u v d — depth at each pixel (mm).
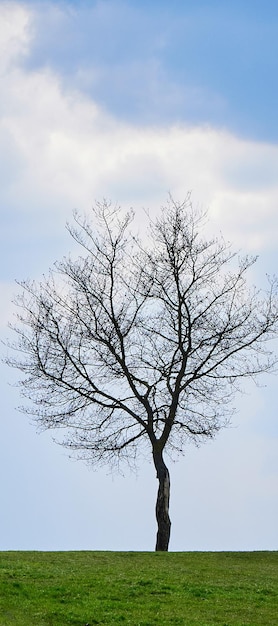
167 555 45438
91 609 33375
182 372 51688
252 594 36062
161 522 50125
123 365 52125
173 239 53281
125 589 36250
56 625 31859
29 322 52812
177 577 38906
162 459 51469
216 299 53156
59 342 52438
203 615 33062
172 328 52875
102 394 52500
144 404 52062
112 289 53125
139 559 43875
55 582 37000
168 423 51438
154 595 35625
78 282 53375
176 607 34000
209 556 45219
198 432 52719
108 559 43656
